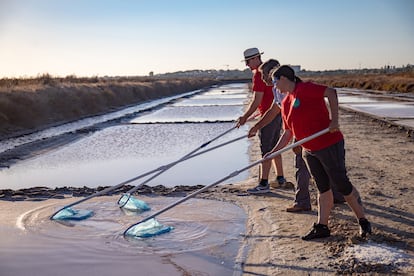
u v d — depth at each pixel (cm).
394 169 864
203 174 957
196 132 1695
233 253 488
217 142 1421
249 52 682
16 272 450
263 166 710
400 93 4322
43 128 2014
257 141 1392
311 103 486
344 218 567
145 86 4850
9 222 602
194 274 438
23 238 541
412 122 1714
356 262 439
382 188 715
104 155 1248
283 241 509
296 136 513
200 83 9281
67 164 1133
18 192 761
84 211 632
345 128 1573
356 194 501
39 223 596
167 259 475
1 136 1733
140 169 1038
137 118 2400
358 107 2558
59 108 2450
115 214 632
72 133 1755
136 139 1552
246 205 657
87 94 2952
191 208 654
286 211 616
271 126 694
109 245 516
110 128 1908
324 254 466
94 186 884
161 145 1399
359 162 940
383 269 423
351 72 19962
